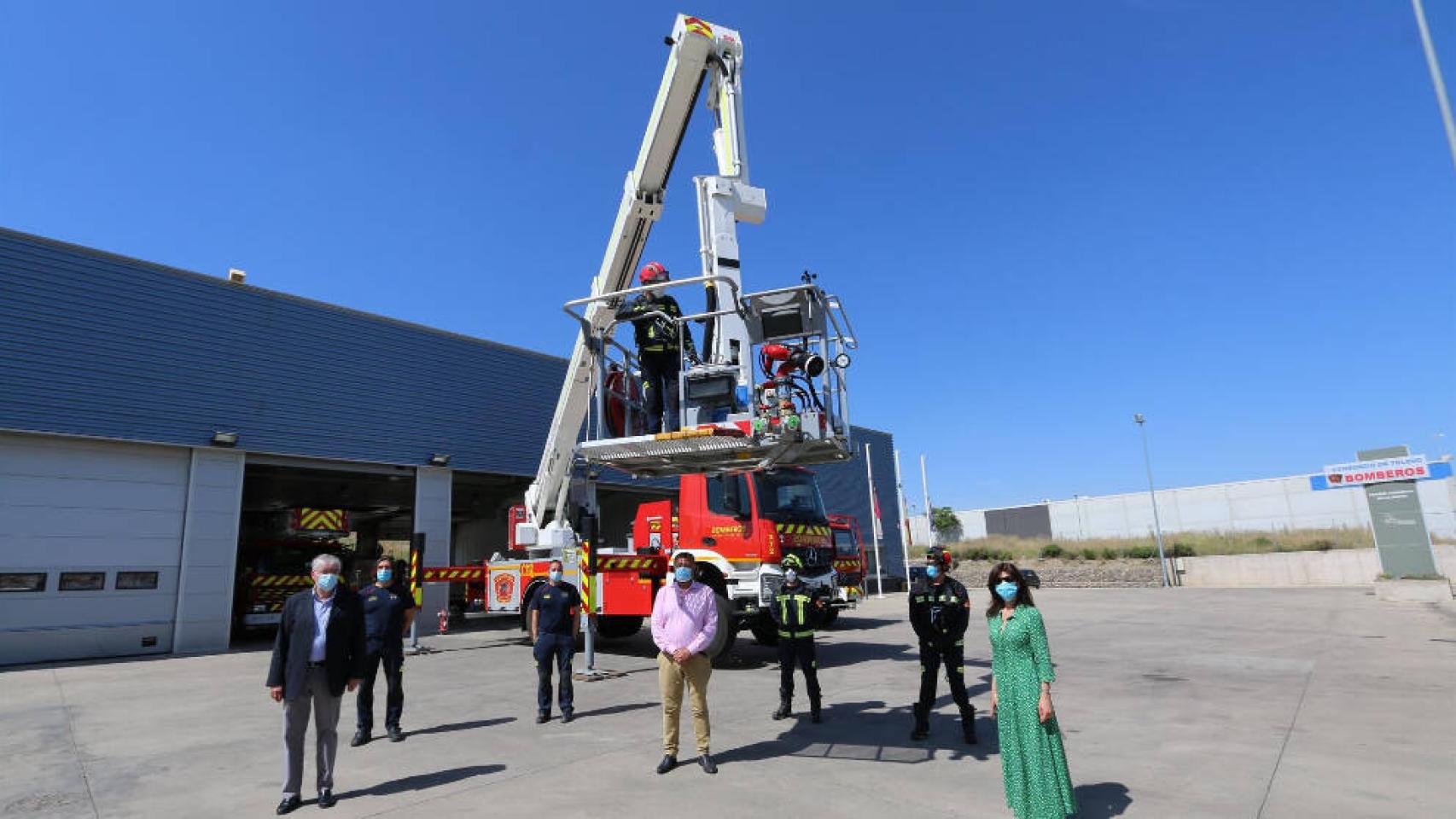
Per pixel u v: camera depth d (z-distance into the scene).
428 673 10.97
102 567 13.73
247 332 15.77
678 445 8.43
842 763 5.81
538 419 20.94
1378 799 4.77
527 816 4.66
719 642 5.75
